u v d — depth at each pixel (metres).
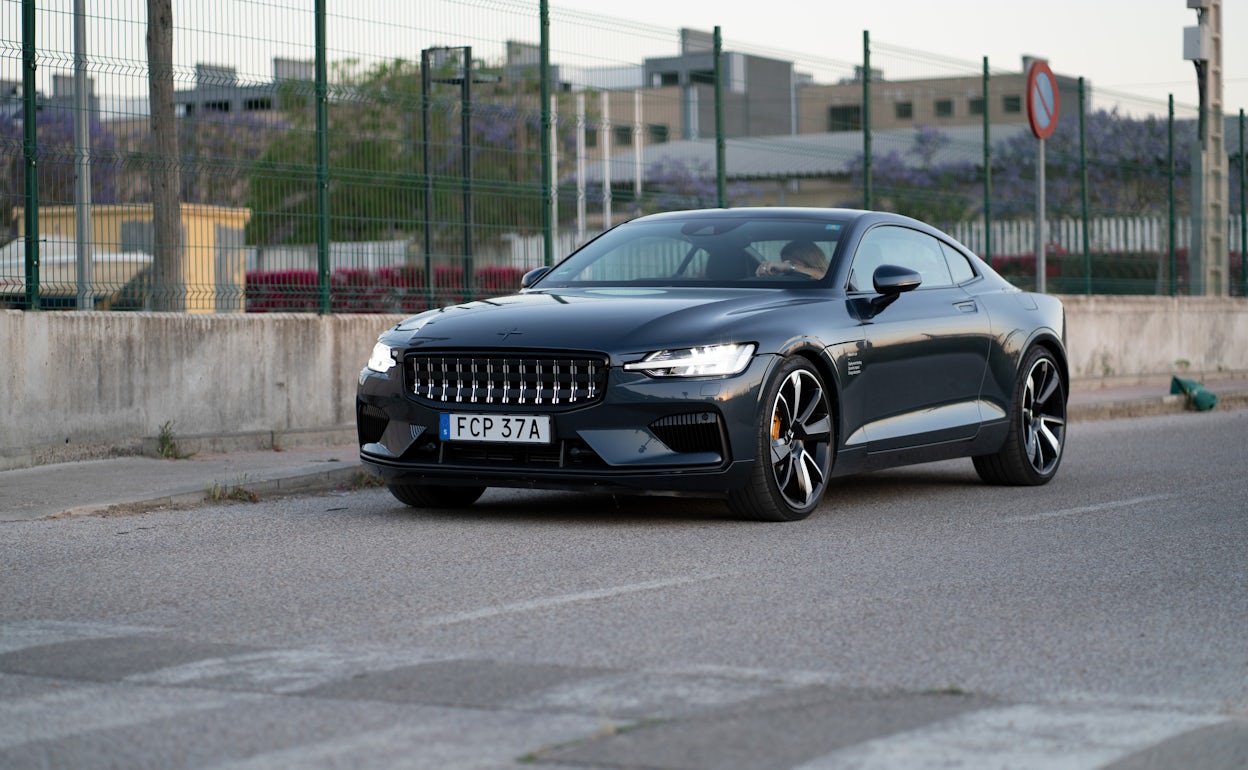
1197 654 4.75
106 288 10.32
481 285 12.62
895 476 10.03
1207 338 21.33
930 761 3.57
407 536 7.21
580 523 7.63
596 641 4.91
